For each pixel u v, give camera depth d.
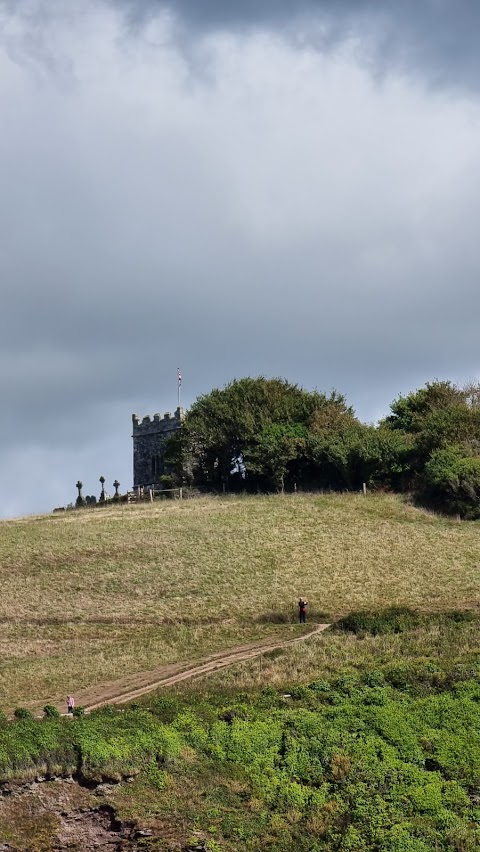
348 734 47.09
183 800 42.09
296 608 81.25
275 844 39.31
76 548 99.69
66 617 80.31
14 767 42.16
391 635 66.75
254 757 45.47
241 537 102.81
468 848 38.16
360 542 100.50
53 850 38.72
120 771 43.00
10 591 86.56
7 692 62.00
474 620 69.50
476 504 110.88
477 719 48.25
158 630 77.12
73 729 45.78
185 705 51.31
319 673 57.75
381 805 41.06
